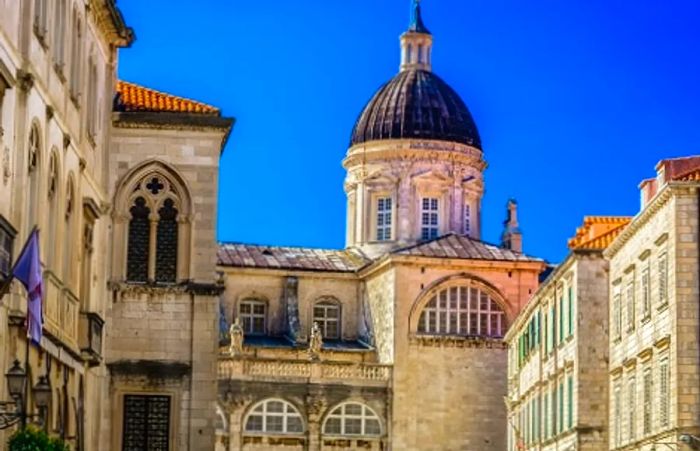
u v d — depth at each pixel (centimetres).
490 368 12525
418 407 12362
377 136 13862
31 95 4969
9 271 4388
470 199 13912
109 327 6806
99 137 6731
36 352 5091
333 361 12300
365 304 13275
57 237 5594
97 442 6625
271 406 12119
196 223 6912
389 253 12594
